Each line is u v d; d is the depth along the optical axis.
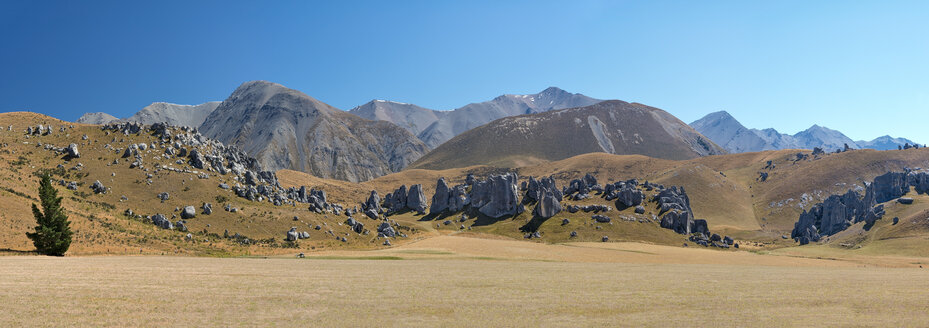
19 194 109.88
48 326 34.88
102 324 35.88
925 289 57.12
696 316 41.31
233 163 183.38
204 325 36.56
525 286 58.19
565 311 43.09
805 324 38.44
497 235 181.12
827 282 65.31
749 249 179.38
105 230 103.94
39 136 166.38
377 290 53.25
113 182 144.12
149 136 179.38
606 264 97.38
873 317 40.81
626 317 40.84
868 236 190.38
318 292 51.03
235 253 110.19
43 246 80.94
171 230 122.38
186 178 155.88
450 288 55.69
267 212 148.25
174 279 56.91
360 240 147.88
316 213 162.62
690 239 181.25
